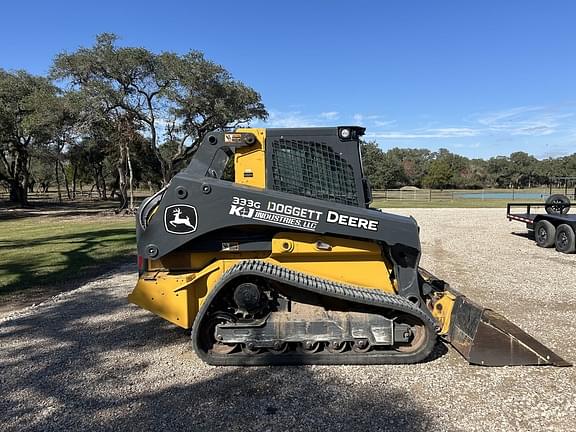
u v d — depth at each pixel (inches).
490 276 332.2
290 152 181.3
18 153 1579.7
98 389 157.9
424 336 173.8
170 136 1226.6
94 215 1079.6
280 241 176.6
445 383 159.3
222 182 175.9
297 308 176.7
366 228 171.2
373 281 182.5
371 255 180.7
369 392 153.2
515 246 476.7
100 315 244.4
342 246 177.3
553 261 392.8
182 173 181.2
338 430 131.3
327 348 177.2
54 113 1076.5
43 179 2851.9
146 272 185.9
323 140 181.6
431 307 190.9
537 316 235.1
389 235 171.3
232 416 139.4
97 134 1143.0
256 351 175.2
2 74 1419.8
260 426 133.8
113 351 192.7
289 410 142.4
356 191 182.1
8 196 2311.8
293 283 163.3
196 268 184.9
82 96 998.4
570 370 169.2
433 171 2628.0
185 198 172.1
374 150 2610.7
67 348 196.7
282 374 167.3
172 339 206.4
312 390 154.9
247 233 182.1
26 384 162.4
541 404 145.1
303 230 171.8
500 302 261.7
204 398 150.6
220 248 181.8
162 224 173.9
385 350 176.7
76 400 150.4
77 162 2086.6
